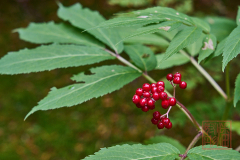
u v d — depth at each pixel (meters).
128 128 4.49
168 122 1.14
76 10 1.83
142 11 1.18
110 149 1.04
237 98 1.24
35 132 4.36
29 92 4.90
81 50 1.55
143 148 1.05
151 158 1.02
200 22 1.30
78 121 4.59
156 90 1.12
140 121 4.55
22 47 5.53
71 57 1.50
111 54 1.60
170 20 1.16
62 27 1.78
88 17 1.80
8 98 4.79
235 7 5.29
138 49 1.64
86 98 1.23
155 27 1.11
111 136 4.36
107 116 4.66
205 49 1.23
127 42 1.80
